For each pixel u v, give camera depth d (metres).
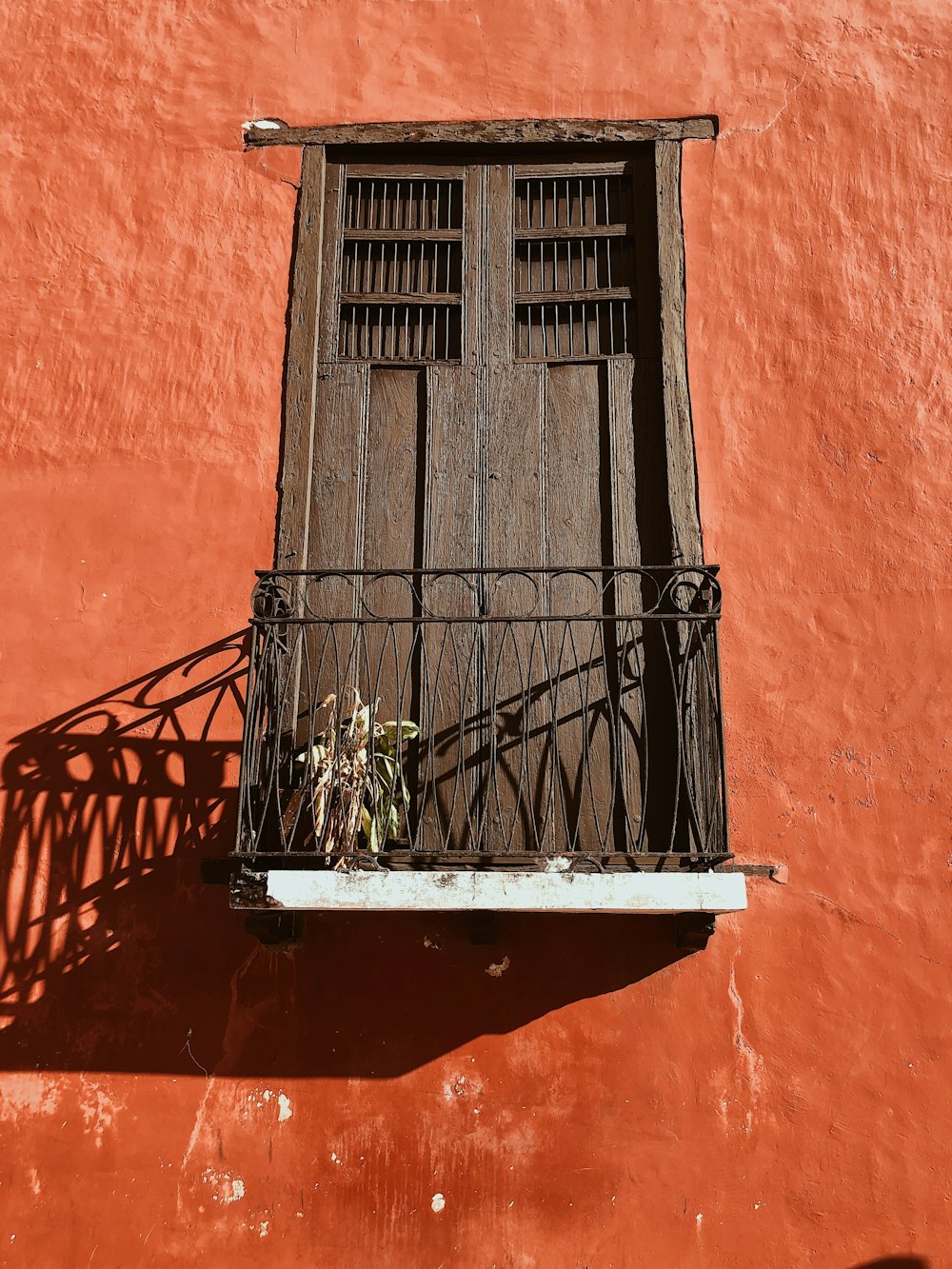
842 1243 4.30
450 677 5.01
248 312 5.54
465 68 5.88
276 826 4.71
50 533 5.24
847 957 4.61
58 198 5.74
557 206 5.79
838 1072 4.48
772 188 5.65
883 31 5.91
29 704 4.99
